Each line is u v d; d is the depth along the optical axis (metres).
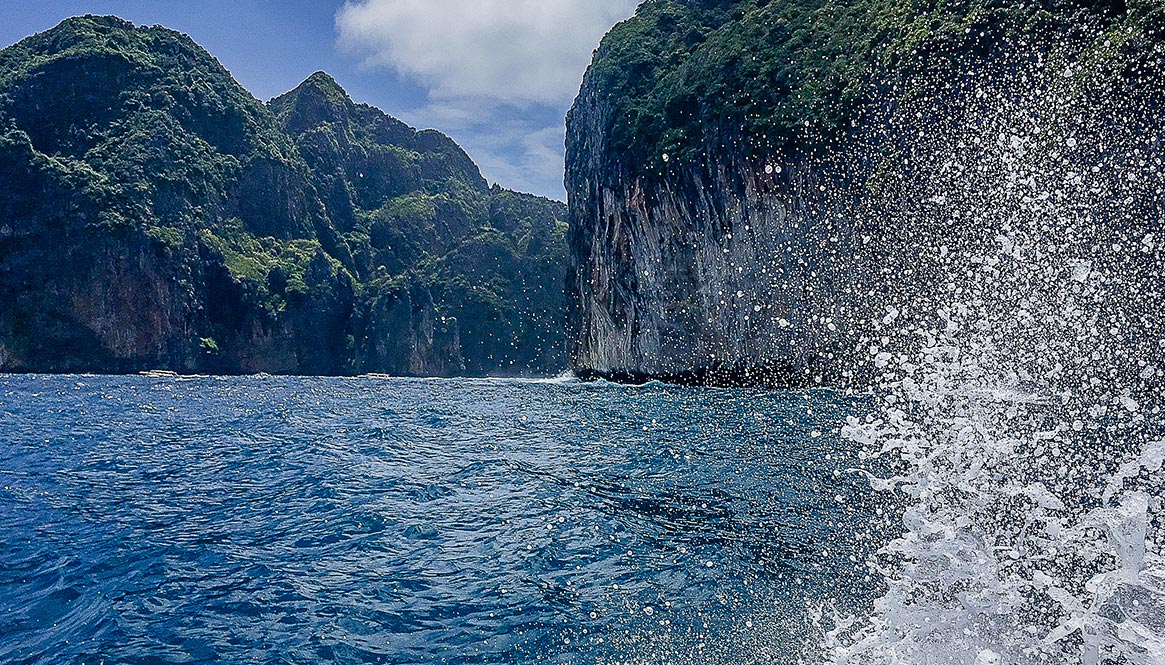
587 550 7.55
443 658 5.17
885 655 4.66
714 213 45.53
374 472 12.50
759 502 9.55
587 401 31.84
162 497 10.49
